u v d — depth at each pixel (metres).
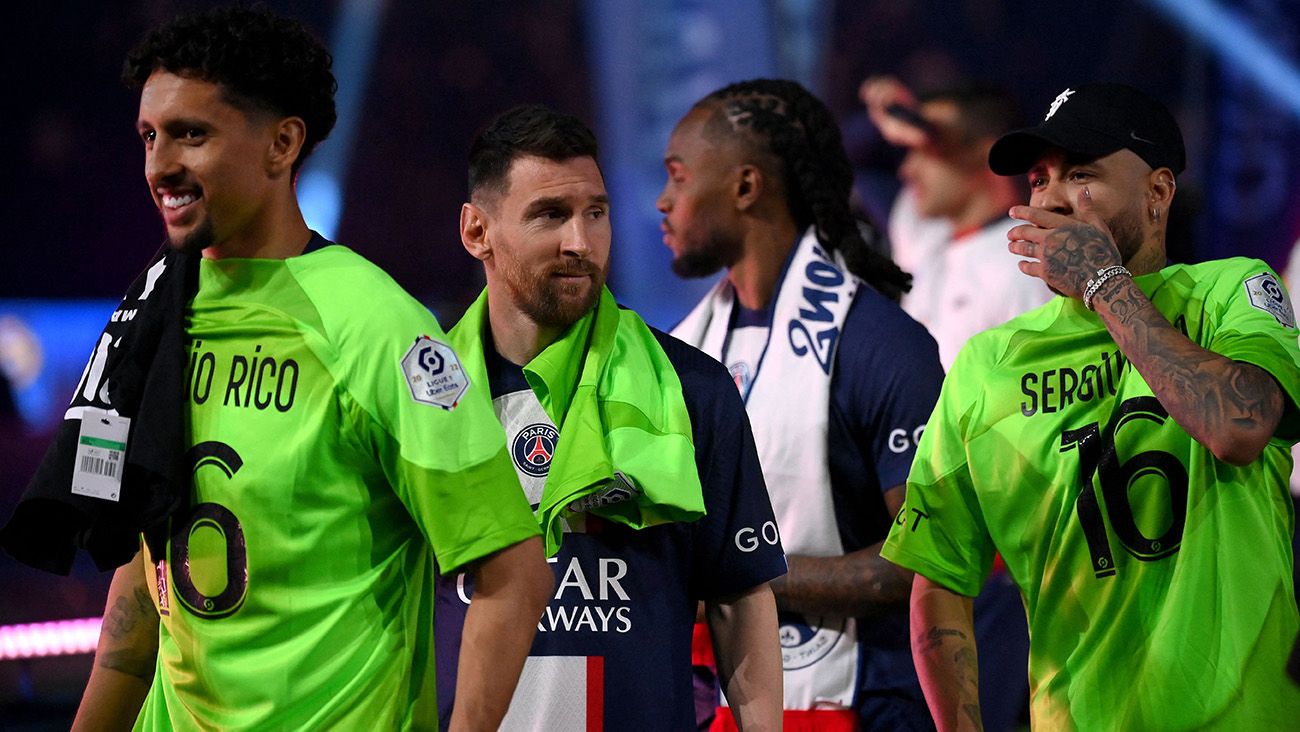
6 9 38.12
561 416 8.96
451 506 7.21
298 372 7.26
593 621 8.73
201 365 7.44
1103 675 8.93
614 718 8.66
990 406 9.48
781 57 42.56
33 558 7.67
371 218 41.91
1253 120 38.75
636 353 9.08
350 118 41.84
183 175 7.18
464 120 42.38
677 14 42.75
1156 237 9.37
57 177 38.50
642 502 8.67
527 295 8.88
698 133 12.31
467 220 9.22
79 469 7.32
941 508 9.69
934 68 41.94
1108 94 9.34
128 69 7.38
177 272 7.60
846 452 11.49
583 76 42.91
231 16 7.24
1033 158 9.58
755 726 8.96
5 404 32.72
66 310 37.22
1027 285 20.17
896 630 11.46
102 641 8.40
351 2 41.56
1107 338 9.23
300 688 7.26
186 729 7.57
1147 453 8.89
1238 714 8.59
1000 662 13.98
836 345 11.55
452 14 42.09
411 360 7.26
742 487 9.12
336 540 7.29
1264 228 37.75
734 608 9.21
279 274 7.43
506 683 7.26
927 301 21.19
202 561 7.31
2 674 20.67
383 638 7.42
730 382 9.27
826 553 11.44
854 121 33.47
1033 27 41.41
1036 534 9.28
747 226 12.26
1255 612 8.66
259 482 7.20
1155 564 8.82
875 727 11.31
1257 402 8.27
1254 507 8.75
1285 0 38.75
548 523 8.65
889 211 32.19
